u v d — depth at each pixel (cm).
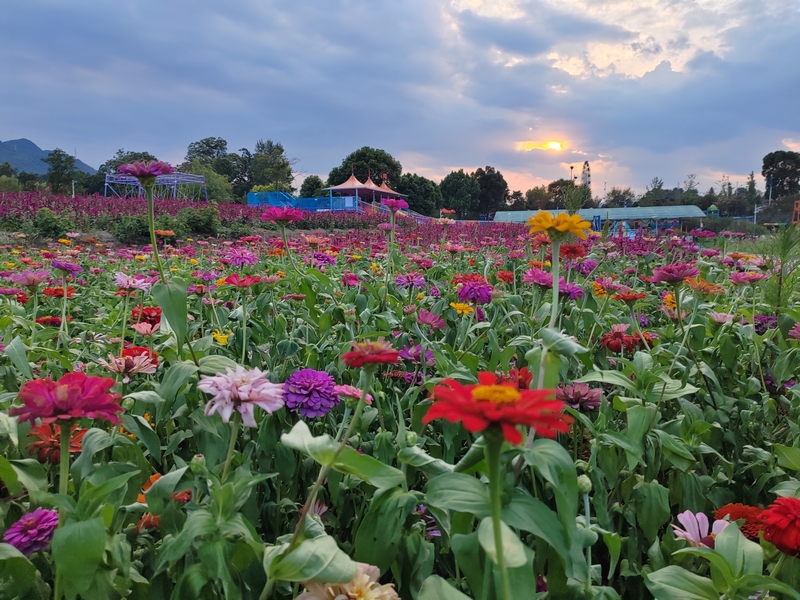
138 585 146
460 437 239
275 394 151
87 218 1842
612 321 364
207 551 124
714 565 137
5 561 133
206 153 10588
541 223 177
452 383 107
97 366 257
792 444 249
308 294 341
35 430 186
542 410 94
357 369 254
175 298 198
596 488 183
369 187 4534
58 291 435
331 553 118
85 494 127
